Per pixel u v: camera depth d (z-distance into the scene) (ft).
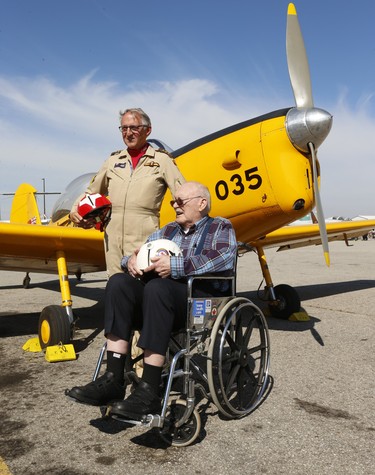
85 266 15.48
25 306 19.06
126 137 8.54
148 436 6.33
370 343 11.76
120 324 6.30
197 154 12.98
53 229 11.43
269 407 7.39
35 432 6.47
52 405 7.53
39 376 9.21
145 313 6.06
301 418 6.94
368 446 5.99
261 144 11.77
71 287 26.73
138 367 8.76
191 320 6.28
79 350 11.54
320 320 14.92
